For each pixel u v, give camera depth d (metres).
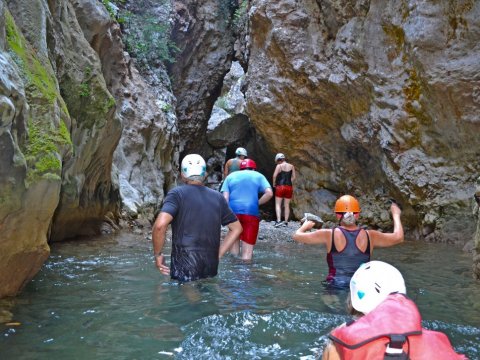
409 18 10.05
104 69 10.94
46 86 3.96
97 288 4.16
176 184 14.91
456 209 9.51
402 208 11.36
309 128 14.00
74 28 7.53
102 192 8.73
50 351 2.61
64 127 3.96
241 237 6.38
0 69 3.11
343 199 4.51
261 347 2.68
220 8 19.19
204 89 19.42
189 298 3.81
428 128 10.18
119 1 16.27
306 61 12.96
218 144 19.77
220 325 3.04
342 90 12.31
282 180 12.95
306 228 4.58
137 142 12.19
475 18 9.11
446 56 9.47
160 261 4.57
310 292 4.08
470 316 3.52
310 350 2.64
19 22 4.59
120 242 7.54
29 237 3.54
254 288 4.22
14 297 3.75
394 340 1.70
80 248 6.72
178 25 17.81
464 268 5.86
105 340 2.79
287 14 13.18
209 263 4.65
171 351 2.62
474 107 9.16
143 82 13.98
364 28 11.37
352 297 2.01
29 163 3.37
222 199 4.81
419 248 8.04
